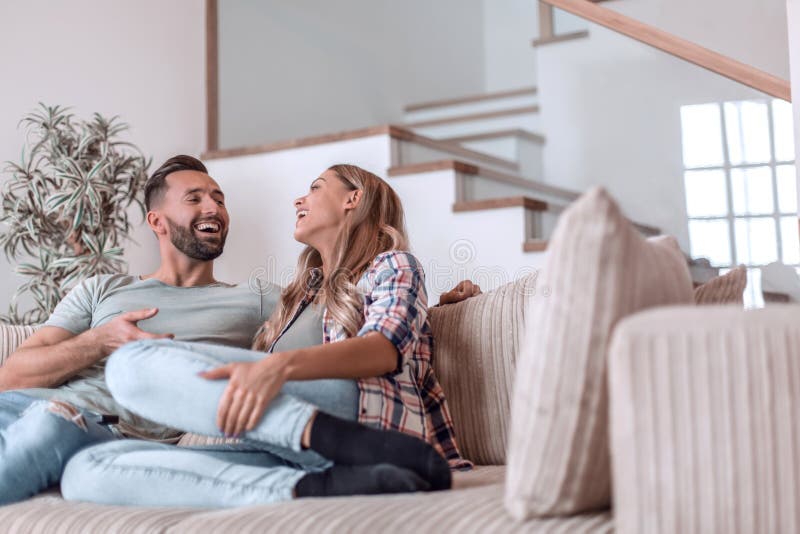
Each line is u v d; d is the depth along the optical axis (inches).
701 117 130.0
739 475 38.2
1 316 137.4
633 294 43.3
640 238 46.8
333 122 183.8
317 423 57.1
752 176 124.3
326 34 183.8
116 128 142.6
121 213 153.5
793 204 120.0
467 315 79.7
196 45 175.0
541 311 44.2
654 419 38.9
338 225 80.5
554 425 43.3
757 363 38.9
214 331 89.5
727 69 126.4
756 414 38.6
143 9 165.9
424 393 75.0
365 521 45.0
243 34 175.5
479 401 77.0
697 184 130.2
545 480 43.5
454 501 47.4
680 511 38.4
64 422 68.0
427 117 181.5
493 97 167.2
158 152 165.9
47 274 130.1
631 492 39.1
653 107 136.2
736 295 70.1
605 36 145.0
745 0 125.3
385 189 80.8
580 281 42.9
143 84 164.7
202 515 51.6
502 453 75.4
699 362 38.9
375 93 190.2
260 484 56.0
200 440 78.5
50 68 150.6
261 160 160.6
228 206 163.5
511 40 167.6
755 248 123.8
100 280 92.8
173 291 93.1
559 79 153.0
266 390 58.3
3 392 76.5
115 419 75.0
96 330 82.7
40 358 82.0
